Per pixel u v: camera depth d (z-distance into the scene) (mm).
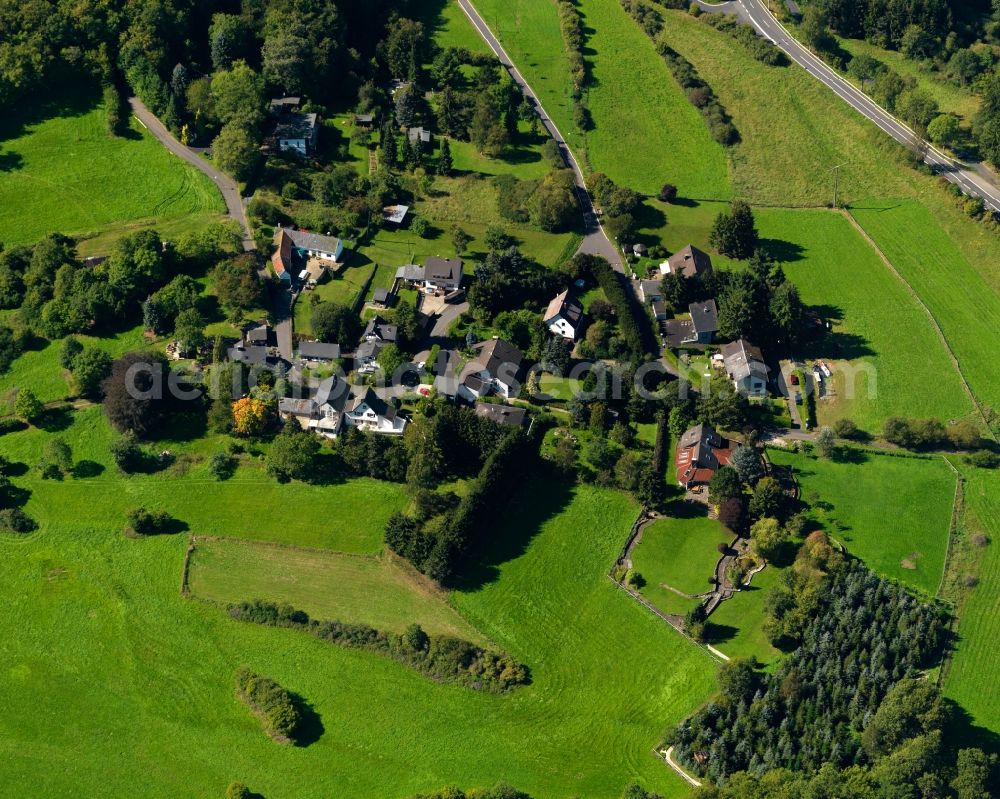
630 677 194500
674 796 179625
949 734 189125
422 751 184125
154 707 187625
